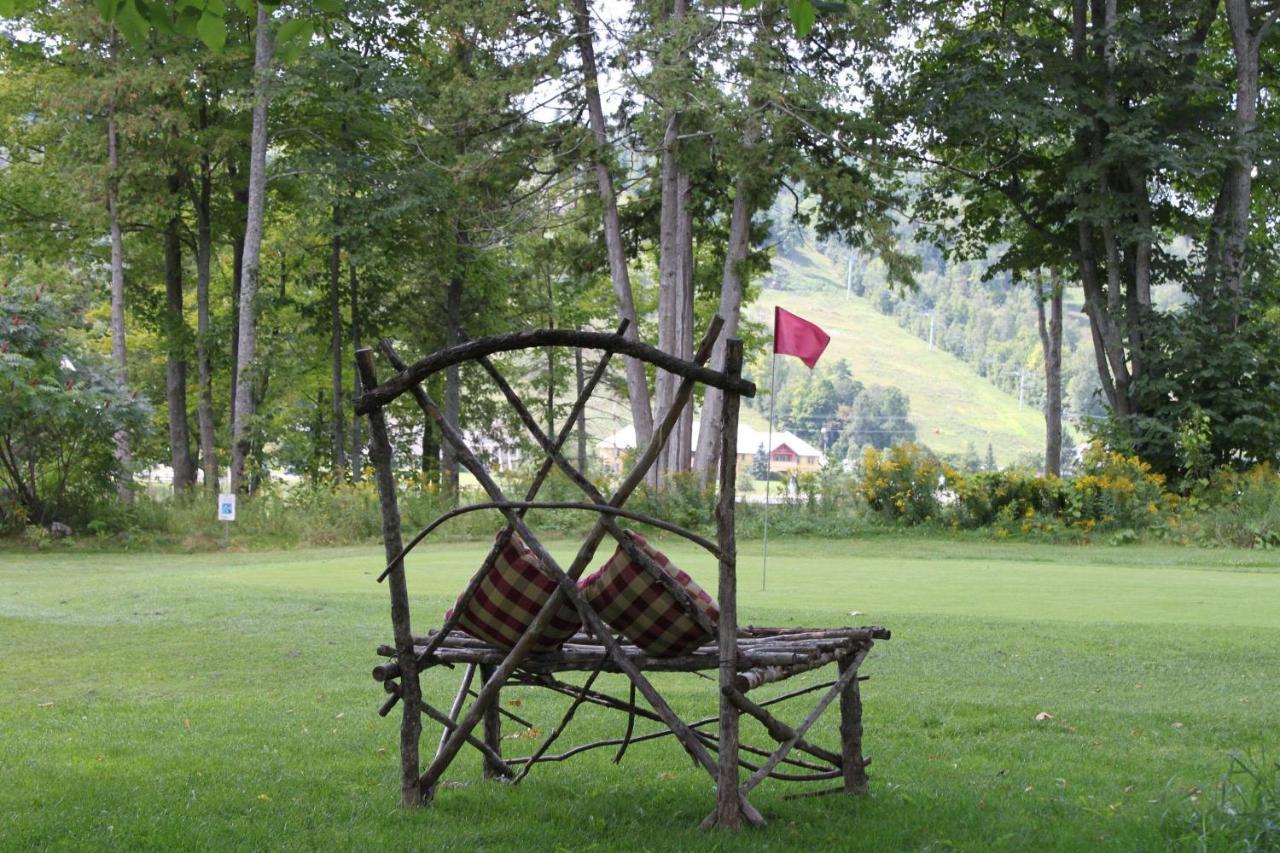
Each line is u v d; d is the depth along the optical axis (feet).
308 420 125.80
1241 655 26.81
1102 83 87.30
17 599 38.63
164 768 16.55
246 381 90.63
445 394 116.98
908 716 20.93
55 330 73.05
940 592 38.73
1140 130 82.33
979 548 66.54
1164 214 91.66
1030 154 93.71
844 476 79.46
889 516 76.33
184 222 109.40
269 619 33.22
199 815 13.80
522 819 13.64
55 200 101.60
